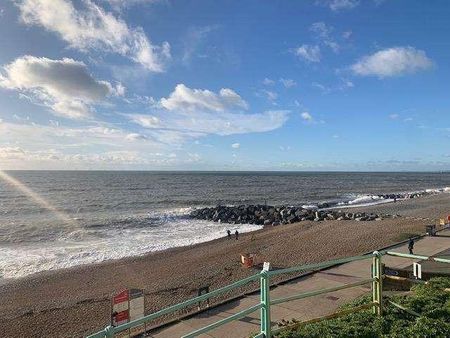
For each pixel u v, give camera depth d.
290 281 13.92
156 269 24.83
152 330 10.74
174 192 102.62
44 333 15.62
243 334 9.79
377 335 5.97
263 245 30.16
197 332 4.45
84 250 31.27
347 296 11.89
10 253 30.25
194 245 32.84
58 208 64.88
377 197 85.69
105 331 3.62
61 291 21.02
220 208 59.12
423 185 145.88
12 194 93.31
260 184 143.12
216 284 20.62
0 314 17.70
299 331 6.29
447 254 18.20
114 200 79.56
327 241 29.55
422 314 6.63
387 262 15.34
